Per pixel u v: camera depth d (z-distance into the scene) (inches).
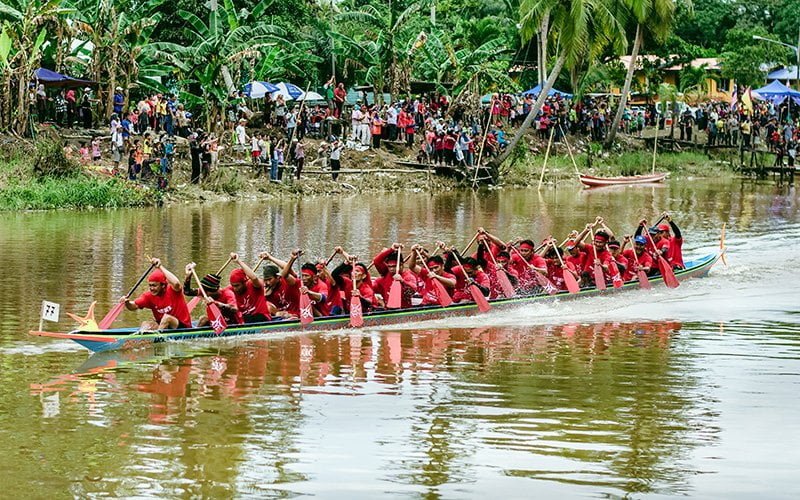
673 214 1643.7
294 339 697.0
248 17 2181.3
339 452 462.9
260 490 418.9
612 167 2466.8
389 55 2204.7
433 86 2379.4
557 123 2495.1
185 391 561.3
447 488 421.4
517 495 415.8
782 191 2146.9
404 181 2016.5
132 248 1120.8
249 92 1975.9
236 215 1488.7
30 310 788.0
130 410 525.0
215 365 620.1
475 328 753.6
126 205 1565.0
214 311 680.4
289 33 2244.1
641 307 848.3
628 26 2760.8
